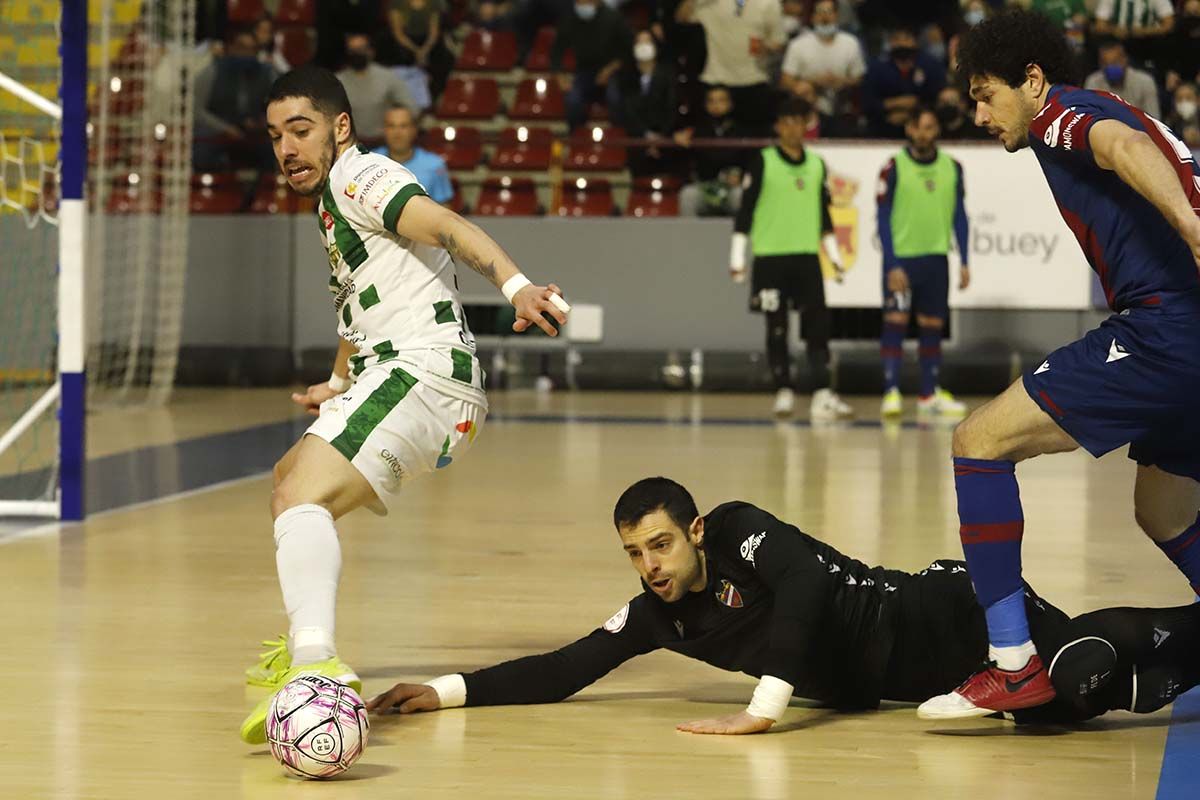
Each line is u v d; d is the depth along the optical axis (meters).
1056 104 6.54
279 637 8.89
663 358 26.53
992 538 6.69
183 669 8.09
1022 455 6.74
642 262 26.64
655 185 27.39
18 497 15.15
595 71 27.97
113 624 9.23
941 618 7.02
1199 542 7.18
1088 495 15.28
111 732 6.88
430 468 7.27
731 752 6.58
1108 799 5.93
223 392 26.67
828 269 25.44
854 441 19.59
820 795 5.96
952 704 6.80
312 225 27.36
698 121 27.75
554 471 16.67
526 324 6.56
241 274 27.41
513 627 9.23
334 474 6.96
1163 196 6.06
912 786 6.09
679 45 28.45
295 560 6.74
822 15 26.62
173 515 13.76
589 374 26.67
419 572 11.05
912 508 13.85
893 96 26.64
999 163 25.12
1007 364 25.66
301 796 5.92
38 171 22.58
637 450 18.56
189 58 25.25
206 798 5.91
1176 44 26.53
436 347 7.14
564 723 7.09
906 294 23.09
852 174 25.25
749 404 24.98
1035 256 25.20
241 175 27.89
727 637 7.05
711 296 26.59
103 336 26.67
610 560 11.52
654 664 8.45
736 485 15.44
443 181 19.28
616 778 6.18
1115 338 6.52
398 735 6.86
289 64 30.05
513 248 26.84
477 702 7.32
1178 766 6.39
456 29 30.66
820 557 7.07
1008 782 6.15
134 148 26.58
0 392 22.69
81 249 13.38
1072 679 6.67
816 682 7.13
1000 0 27.67
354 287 7.25
